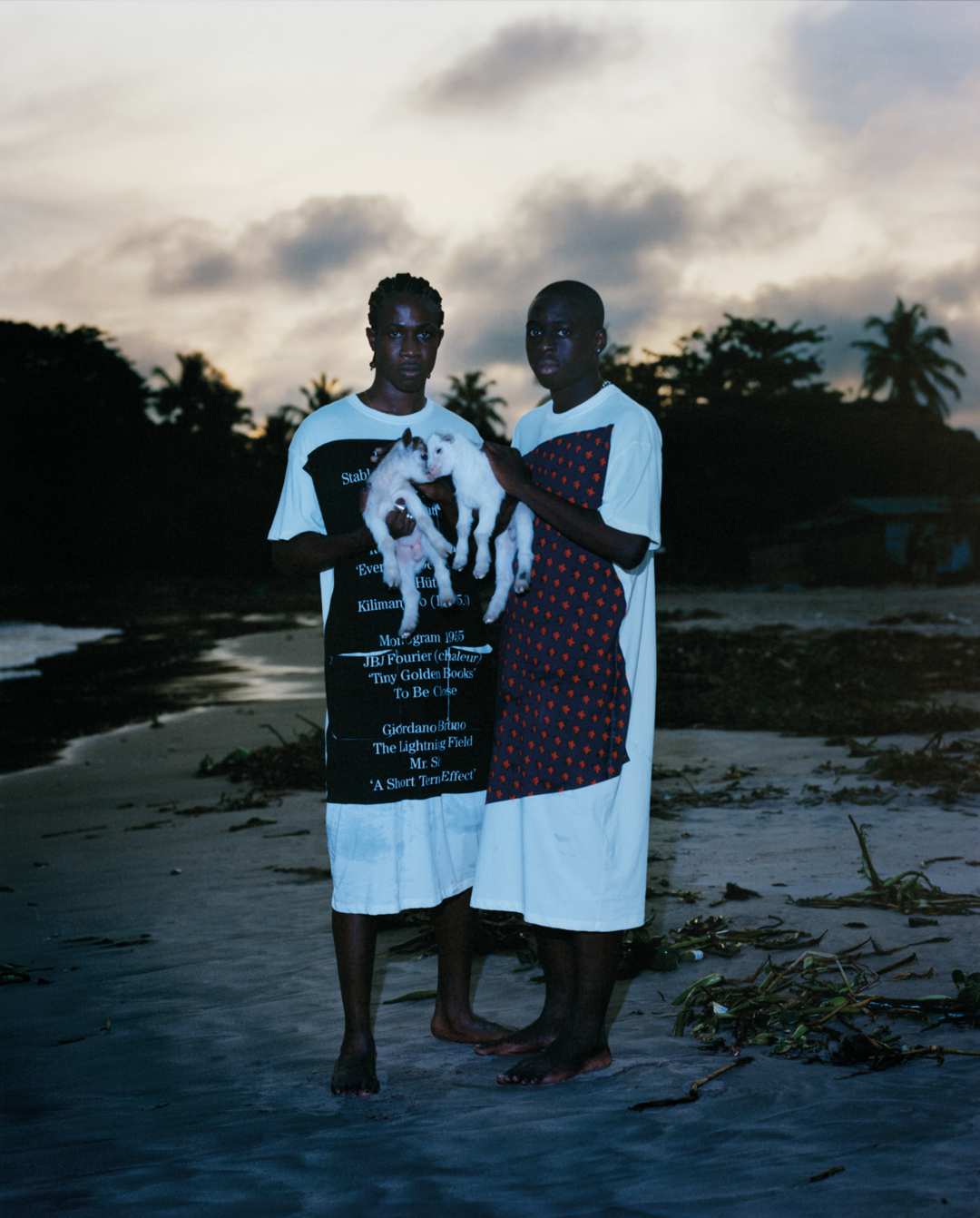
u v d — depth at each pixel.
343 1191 2.35
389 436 3.31
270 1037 3.53
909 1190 2.14
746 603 38.31
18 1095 3.15
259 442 79.06
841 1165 2.28
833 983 3.49
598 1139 2.54
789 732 10.23
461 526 3.09
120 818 8.05
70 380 69.88
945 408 67.50
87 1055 3.47
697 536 58.22
